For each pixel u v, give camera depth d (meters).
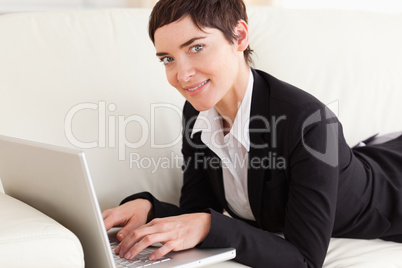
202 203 1.57
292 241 1.25
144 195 1.42
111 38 1.68
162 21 1.16
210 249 1.18
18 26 1.62
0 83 1.53
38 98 1.54
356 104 1.80
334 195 1.24
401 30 1.93
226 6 1.18
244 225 1.22
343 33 1.87
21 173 1.17
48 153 1.03
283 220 1.38
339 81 1.81
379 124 1.81
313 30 1.86
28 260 0.96
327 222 1.23
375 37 1.89
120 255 1.16
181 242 1.15
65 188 1.04
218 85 1.20
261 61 1.79
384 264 1.32
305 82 1.79
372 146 1.62
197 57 1.17
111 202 1.59
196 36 1.15
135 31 1.72
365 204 1.42
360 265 1.30
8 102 1.52
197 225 1.18
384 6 2.85
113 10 1.76
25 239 0.96
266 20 1.87
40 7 2.76
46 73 1.57
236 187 1.42
